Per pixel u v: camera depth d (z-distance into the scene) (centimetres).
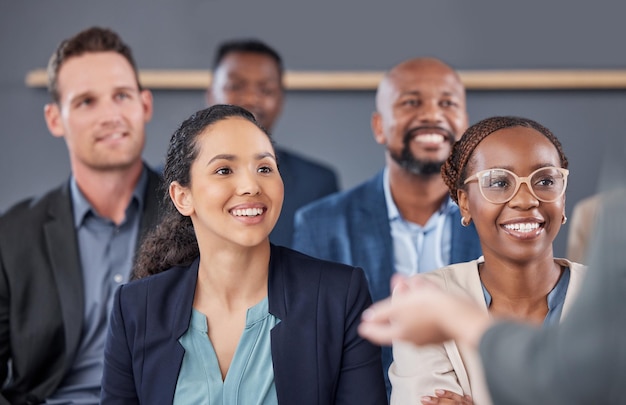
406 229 276
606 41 422
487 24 425
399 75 284
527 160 182
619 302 92
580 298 95
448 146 279
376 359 187
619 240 93
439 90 279
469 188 189
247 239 174
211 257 180
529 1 423
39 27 430
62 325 254
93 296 260
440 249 272
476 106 423
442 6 425
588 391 92
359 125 425
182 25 430
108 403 187
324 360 181
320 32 428
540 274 186
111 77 269
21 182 427
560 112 421
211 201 175
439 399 180
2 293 253
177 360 179
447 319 107
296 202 352
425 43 427
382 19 427
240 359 180
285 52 429
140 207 269
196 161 178
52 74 275
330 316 184
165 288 186
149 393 180
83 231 265
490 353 100
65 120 271
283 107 423
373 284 267
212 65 430
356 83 422
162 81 425
